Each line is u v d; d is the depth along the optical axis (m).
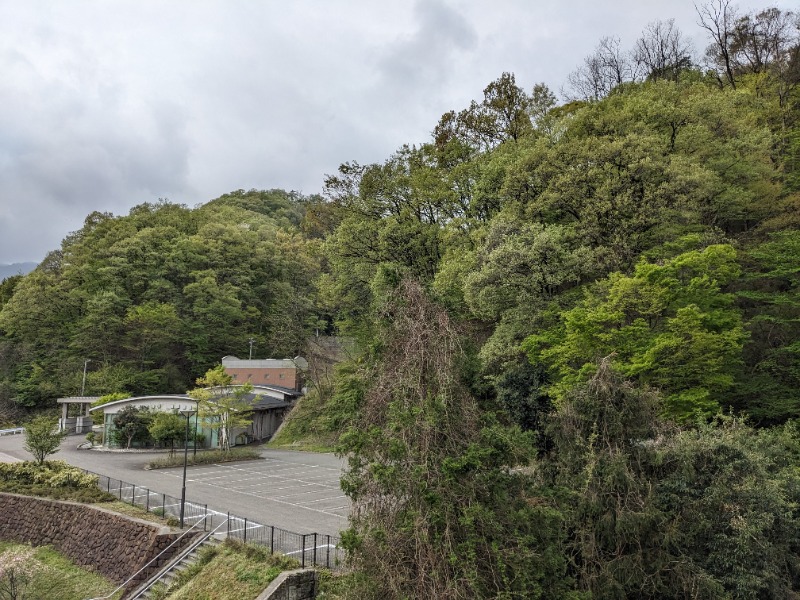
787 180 29.09
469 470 10.78
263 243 78.81
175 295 65.00
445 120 42.75
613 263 23.73
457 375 11.70
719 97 29.77
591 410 14.13
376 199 40.12
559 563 11.36
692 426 18.20
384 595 10.23
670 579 12.80
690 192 24.05
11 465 29.14
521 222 26.77
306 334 61.69
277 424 50.22
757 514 13.15
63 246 83.12
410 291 12.45
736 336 18.95
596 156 25.52
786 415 21.41
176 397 42.16
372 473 10.84
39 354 62.56
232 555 17.31
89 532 22.28
